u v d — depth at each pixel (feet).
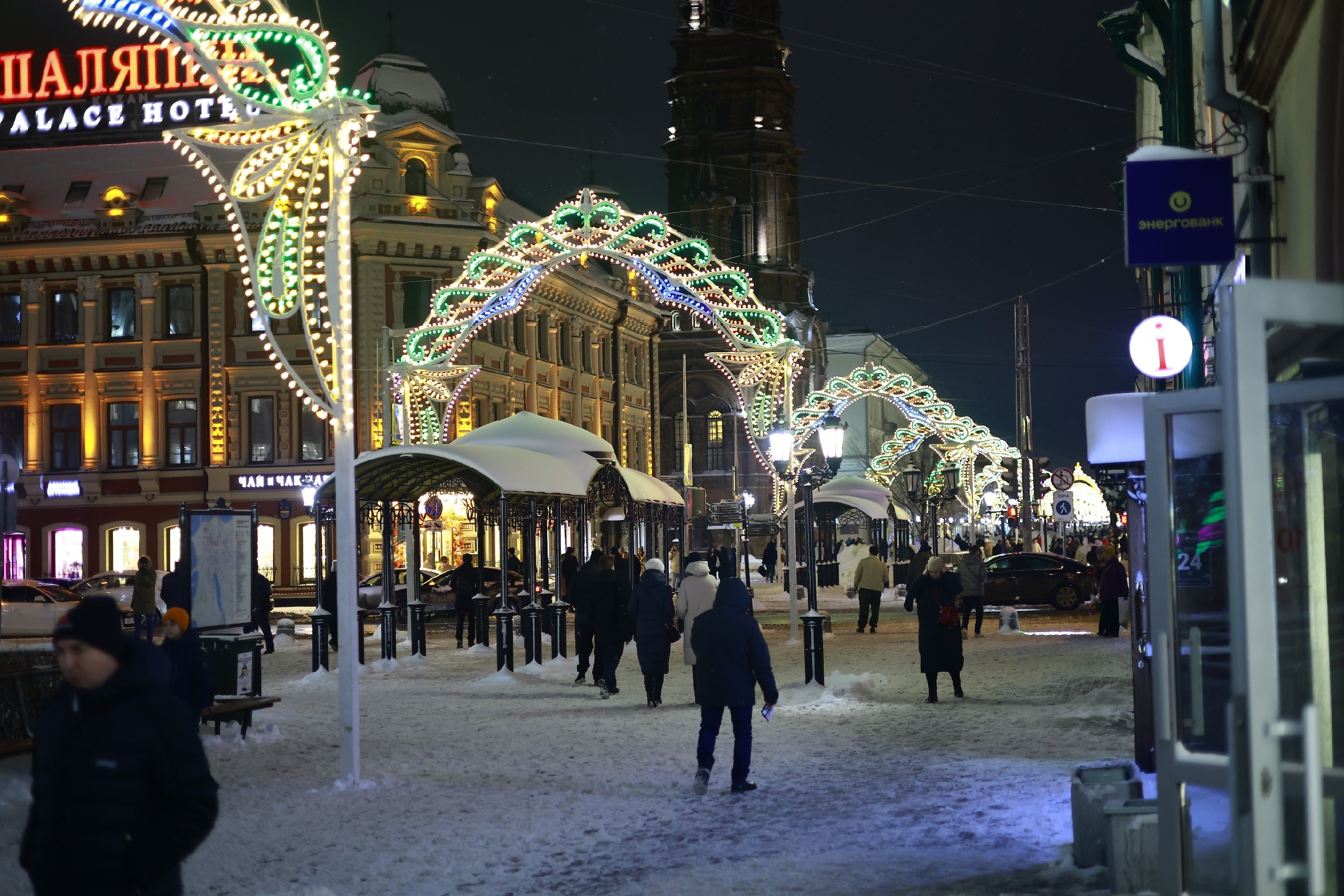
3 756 37.50
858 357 376.27
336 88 44.88
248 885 28.55
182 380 173.58
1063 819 31.99
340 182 44.57
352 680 40.45
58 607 122.62
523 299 98.78
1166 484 22.44
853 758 43.27
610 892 27.12
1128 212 29.43
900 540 224.53
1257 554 17.80
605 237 94.12
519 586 114.01
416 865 30.07
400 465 81.61
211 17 44.16
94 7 43.42
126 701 15.64
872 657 81.82
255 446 172.55
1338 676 20.03
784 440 94.58
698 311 98.94
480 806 36.45
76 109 188.03
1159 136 77.05
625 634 64.28
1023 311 190.19
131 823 15.35
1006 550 203.41
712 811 35.50
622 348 233.76
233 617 62.80
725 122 289.53
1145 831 24.40
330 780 41.09
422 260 170.71
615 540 122.93
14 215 176.14
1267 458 17.89
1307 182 29.43
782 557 205.67
